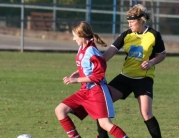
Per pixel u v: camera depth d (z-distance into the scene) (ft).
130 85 59.47
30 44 184.44
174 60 159.02
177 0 203.92
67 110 54.39
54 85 106.11
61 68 131.85
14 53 161.48
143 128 70.69
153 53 59.88
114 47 60.29
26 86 103.71
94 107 53.31
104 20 200.44
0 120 73.20
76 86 106.11
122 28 196.85
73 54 165.07
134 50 59.31
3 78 112.68
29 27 216.74
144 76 59.21
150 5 190.90
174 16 195.31
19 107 82.74
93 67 53.16
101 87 53.83
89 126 71.31
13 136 64.18
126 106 86.69
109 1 205.67
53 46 181.06
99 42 54.19
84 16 206.18
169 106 87.51
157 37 59.36
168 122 74.79
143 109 58.03
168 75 126.31
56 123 72.13
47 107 83.41
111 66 139.85
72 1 206.18
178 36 212.43
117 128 52.65
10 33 212.84
